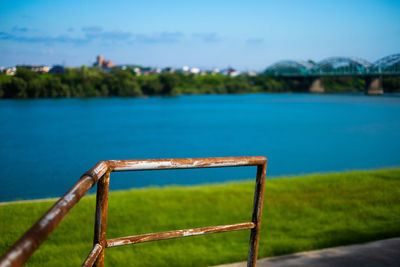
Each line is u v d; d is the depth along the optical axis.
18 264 0.55
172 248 5.88
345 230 6.40
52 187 26.92
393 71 159.38
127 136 60.00
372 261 4.67
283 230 6.62
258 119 87.62
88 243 6.06
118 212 7.86
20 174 31.81
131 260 5.36
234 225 1.63
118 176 28.55
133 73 162.25
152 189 10.38
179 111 107.31
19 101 104.88
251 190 10.24
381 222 6.98
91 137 58.84
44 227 0.68
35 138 57.75
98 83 139.38
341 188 10.27
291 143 50.78
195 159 1.40
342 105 126.44
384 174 12.45
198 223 7.20
